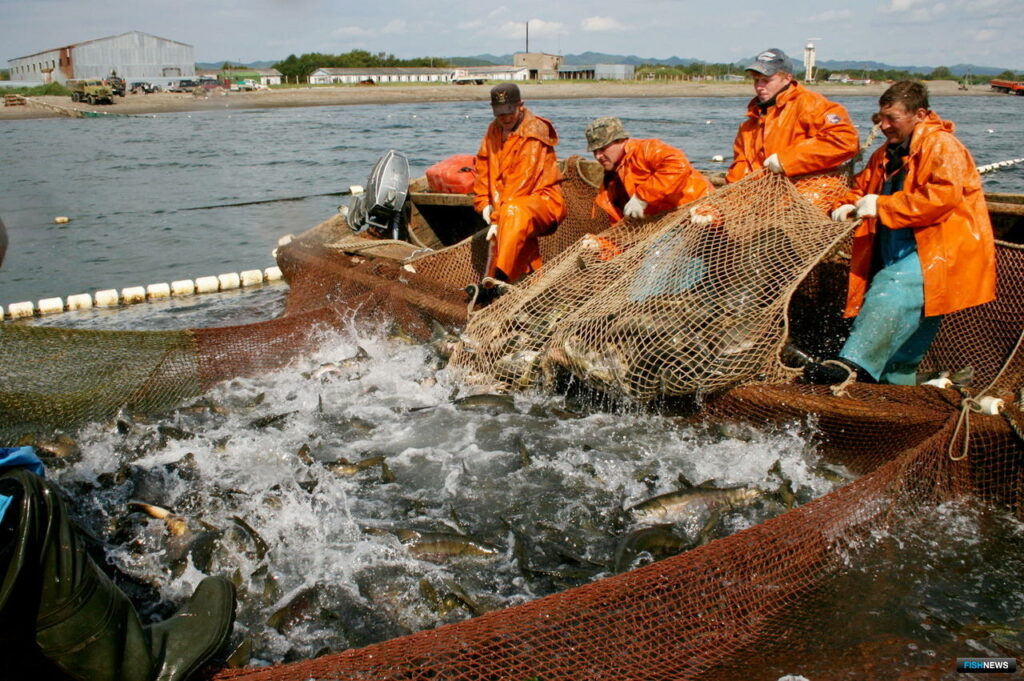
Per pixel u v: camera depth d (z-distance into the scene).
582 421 5.95
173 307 10.38
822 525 3.88
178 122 46.06
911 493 4.39
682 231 6.16
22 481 2.69
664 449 5.45
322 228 10.23
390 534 4.57
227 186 20.81
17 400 5.91
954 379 5.85
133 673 2.89
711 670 3.22
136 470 5.39
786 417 5.19
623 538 4.37
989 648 3.46
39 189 20.70
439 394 6.54
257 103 67.62
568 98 73.00
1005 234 7.07
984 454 4.59
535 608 3.16
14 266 12.84
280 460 5.52
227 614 3.30
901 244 5.43
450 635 3.02
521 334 6.48
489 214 8.12
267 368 6.93
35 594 2.67
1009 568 4.04
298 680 2.87
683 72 117.94
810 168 6.22
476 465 5.41
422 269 8.59
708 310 5.60
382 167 10.10
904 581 3.90
